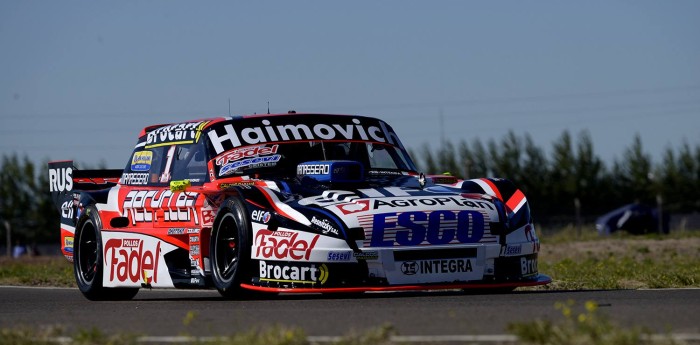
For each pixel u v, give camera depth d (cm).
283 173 2902
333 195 2584
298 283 2462
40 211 17100
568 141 18300
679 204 17938
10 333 1794
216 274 2680
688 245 6975
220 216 2680
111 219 3183
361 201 2527
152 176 3173
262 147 2956
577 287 3028
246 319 2028
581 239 8312
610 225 11619
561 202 18288
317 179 2728
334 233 2442
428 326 1814
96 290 3188
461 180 2844
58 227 17200
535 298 2395
